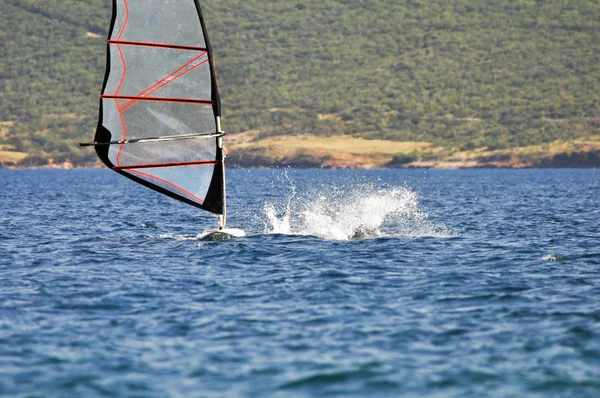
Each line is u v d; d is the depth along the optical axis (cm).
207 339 5369
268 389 4509
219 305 6256
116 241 10012
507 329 5556
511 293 6619
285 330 5562
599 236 10688
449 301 6366
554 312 5988
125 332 5531
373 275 7381
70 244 9762
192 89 8862
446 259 8319
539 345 5209
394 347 5184
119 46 8588
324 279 7188
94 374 4722
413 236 10244
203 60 8838
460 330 5547
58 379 4644
